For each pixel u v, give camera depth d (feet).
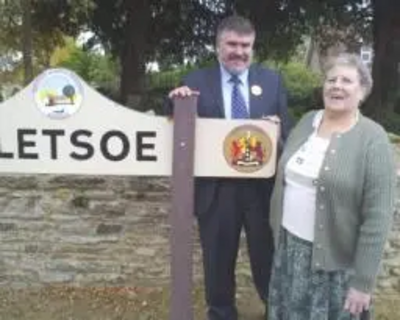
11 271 14.76
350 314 9.32
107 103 10.23
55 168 10.40
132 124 10.27
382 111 41.65
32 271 14.75
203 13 49.44
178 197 10.20
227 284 12.22
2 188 14.43
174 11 49.34
